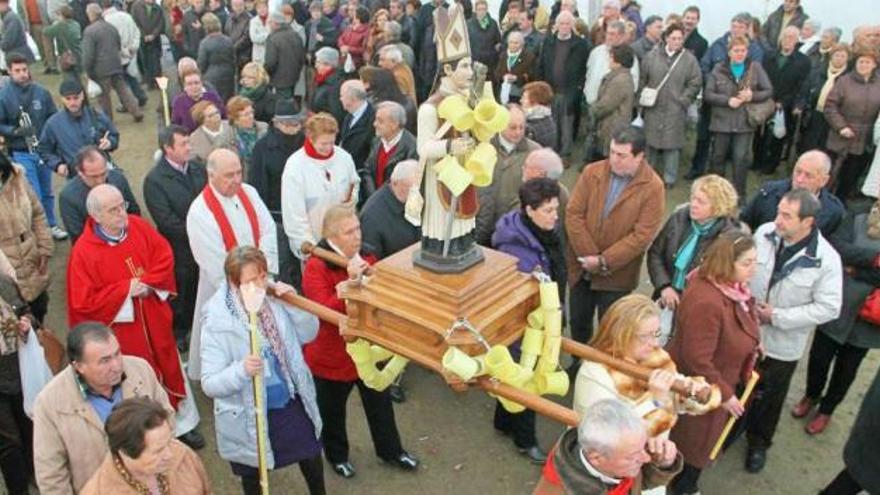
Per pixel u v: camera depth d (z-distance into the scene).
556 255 4.20
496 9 12.12
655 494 2.92
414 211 2.26
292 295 3.07
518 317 2.41
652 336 3.08
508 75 9.23
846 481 3.79
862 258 4.24
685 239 4.45
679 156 9.51
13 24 11.71
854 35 8.23
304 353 4.09
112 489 2.66
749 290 4.02
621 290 4.88
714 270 3.58
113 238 4.27
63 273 6.87
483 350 2.16
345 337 2.51
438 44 2.16
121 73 10.98
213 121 6.27
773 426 4.44
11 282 3.88
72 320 4.28
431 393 5.33
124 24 11.30
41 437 3.14
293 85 10.29
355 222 3.75
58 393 3.14
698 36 9.42
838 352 4.64
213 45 9.66
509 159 5.09
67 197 5.17
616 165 4.55
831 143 7.71
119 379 3.17
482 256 2.39
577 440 2.57
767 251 4.12
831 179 7.82
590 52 9.08
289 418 3.64
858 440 3.64
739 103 7.86
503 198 5.10
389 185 4.72
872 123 7.46
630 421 2.42
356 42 10.48
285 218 5.33
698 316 3.59
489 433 4.93
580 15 11.22
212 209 4.64
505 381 2.18
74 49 11.41
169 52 12.23
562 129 9.27
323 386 4.11
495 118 2.07
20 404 4.02
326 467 4.59
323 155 5.30
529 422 4.57
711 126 8.20
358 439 4.86
